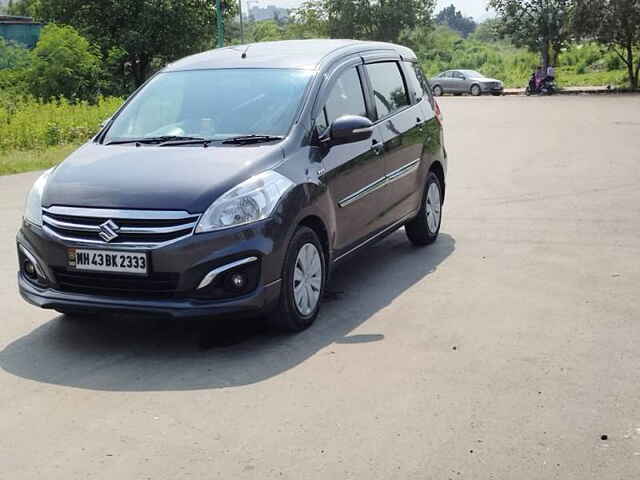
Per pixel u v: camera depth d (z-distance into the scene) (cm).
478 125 2161
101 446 391
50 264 518
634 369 473
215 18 5059
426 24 6788
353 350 512
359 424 407
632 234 819
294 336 542
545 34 4675
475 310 589
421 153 748
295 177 542
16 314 605
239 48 691
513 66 6412
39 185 548
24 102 2797
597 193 1052
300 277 546
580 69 5688
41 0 4862
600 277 668
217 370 485
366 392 446
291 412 423
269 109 589
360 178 627
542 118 2327
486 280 668
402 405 429
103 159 554
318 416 418
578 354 498
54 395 454
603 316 569
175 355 513
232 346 526
